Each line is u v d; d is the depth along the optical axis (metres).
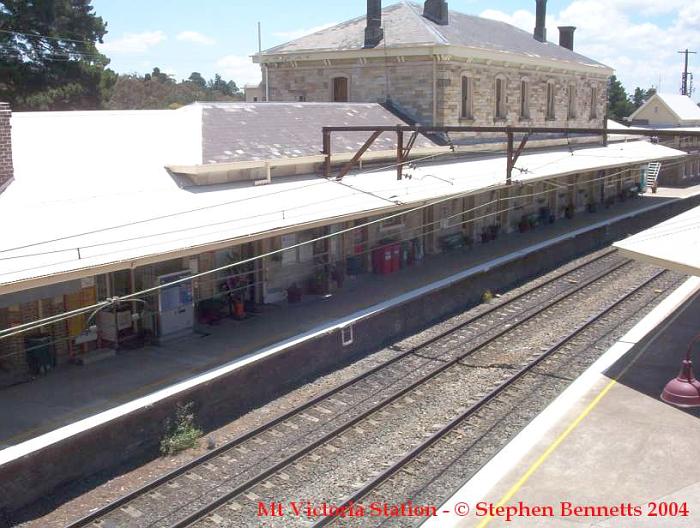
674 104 65.25
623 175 41.44
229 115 20.95
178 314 16.55
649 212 37.78
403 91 26.72
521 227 31.45
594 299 22.39
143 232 14.23
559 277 25.33
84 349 15.31
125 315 15.92
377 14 27.09
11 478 10.57
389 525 9.90
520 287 24.02
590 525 8.86
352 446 12.53
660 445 10.99
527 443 11.17
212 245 14.33
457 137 27.22
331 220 17.44
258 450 12.46
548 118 33.72
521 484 9.95
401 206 19.81
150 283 16.11
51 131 17.14
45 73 35.81
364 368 16.58
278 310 18.92
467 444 12.40
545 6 37.41
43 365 14.27
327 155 20.70
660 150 40.66
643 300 22.17
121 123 18.72
